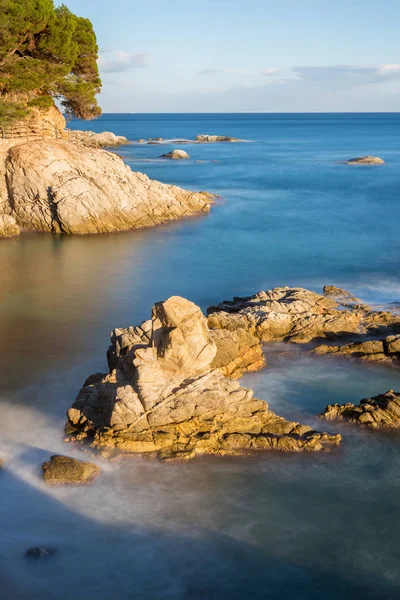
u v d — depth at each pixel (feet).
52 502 65.05
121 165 215.51
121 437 72.79
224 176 341.62
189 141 654.53
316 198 270.67
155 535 61.16
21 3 190.90
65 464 68.95
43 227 197.57
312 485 68.90
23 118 200.64
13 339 109.19
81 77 233.96
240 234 198.29
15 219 199.62
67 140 229.25
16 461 71.46
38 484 67.67
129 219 204.03
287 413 83.10
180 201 231.71
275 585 55.72
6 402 86.12
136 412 73.67
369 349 101.14
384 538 61.41
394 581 56.34
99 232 196.85
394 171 370.12
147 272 153.89
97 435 73.67
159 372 76.69
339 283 143.33
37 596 53.88
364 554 59.41
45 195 193.98
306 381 92.73
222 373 85.10
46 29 202.59
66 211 191.52
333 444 75.72
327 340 106.93
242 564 57.93
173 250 176.76
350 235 196.85
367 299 130.21
